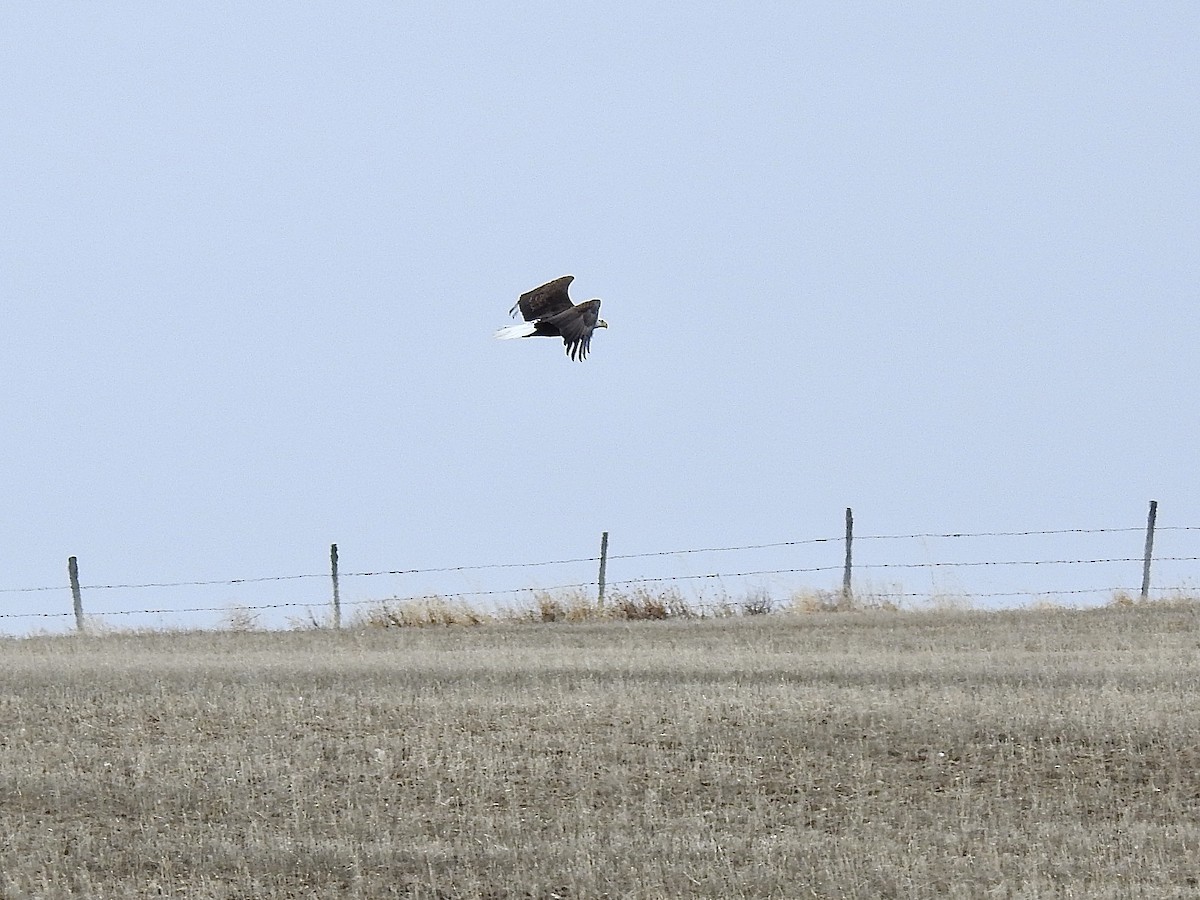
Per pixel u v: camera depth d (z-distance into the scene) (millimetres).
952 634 85750
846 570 107625
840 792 55219
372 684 70375
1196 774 55906
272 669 74938
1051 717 61219
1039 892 45188
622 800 54719
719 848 49469
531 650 82250
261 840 51250
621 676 71000
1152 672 70062
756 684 69000
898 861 48188
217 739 62344
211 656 82500
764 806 53969
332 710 65938
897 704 63781
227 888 48344
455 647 86188
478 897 47188
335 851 50062
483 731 62406
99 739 62719
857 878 46688
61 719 65500
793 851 49125
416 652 82562
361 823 52844
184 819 53844
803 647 82062
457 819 53219
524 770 57625
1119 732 59562
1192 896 44562
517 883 47812
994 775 56406
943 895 45594
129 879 49062
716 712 63312
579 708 64875
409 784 56719
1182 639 82000
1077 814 52594
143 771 57938
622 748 59188
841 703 64188
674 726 61688
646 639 87188
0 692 70000
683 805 54094
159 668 75625
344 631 96500
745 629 90562
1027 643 81750
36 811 55125
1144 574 104250
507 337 49062
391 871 49281
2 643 92375
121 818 54312
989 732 60094
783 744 59562
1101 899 44312
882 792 55062
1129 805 53438
